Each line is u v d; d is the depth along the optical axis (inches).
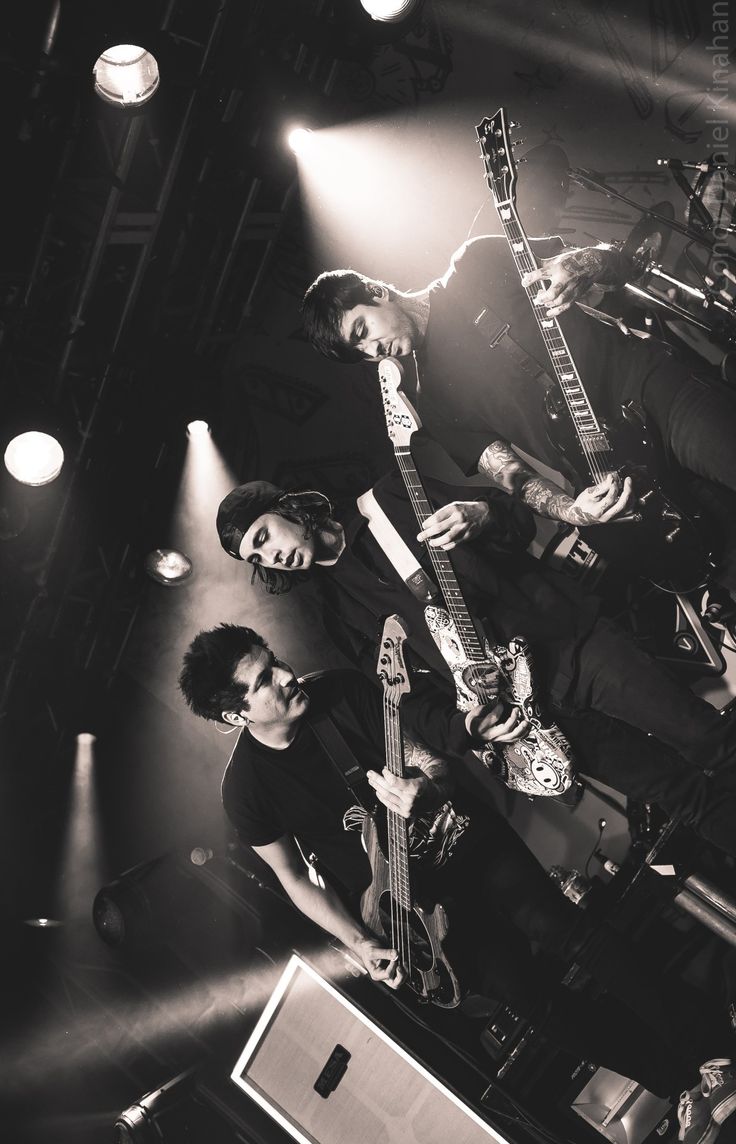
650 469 132.6
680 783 125.0
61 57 155.7
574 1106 146.9
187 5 172.4
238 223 192.9
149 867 182.4
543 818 184.9
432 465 190.5
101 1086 194.9
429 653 131.6
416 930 127.9
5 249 179.5
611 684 125.8
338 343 135.3
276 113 189.2
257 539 130.9
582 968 129.0
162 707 220.8
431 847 128.0
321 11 186.2
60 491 193.5
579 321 129.3
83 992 195.2
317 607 147.1
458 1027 153.4
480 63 189.8
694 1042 124.2
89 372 190.4
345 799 130.3
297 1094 150.6
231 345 211.6
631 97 182.7
